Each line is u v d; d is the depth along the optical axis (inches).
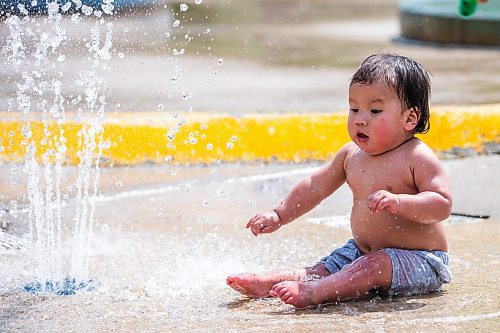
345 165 321.7
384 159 306.8
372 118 302.2
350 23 1352.1
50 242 362.9
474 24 1036.5
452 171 481.4
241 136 541.3
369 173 308.0
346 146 325.4
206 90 755.4
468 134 548.1
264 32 1221.1
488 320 262.4
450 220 395.2
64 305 285.1
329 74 848.9
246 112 621.3
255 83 797.2
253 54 997.2
